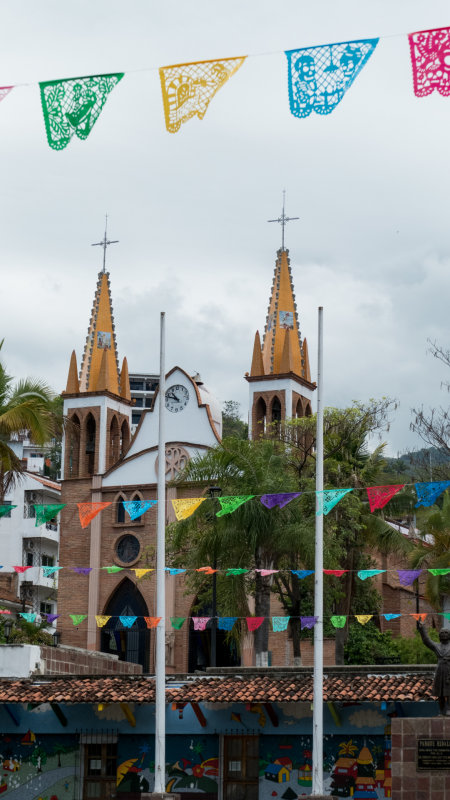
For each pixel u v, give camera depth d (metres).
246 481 55.09
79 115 19.55
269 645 74.06
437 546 69.00
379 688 37.88
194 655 78.94
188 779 39.97
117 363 94.56
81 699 40.16
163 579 39.91
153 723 40.81
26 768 41.81
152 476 85.00
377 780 37.75
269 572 39.75
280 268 91.31
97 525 85.06
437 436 70.44
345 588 67.44
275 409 87.19
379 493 33.38
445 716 32.91
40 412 50.84
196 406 84.75
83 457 89.56
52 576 103.69
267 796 38.84
